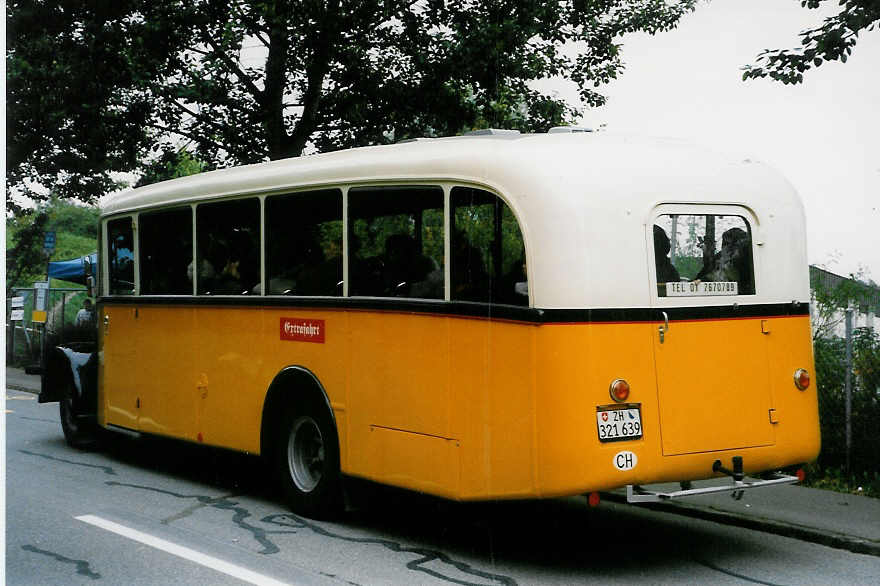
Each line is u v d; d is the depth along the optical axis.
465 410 6.29
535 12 17.20
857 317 9.11
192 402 9.16
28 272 25.95
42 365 11.82
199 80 16.75
